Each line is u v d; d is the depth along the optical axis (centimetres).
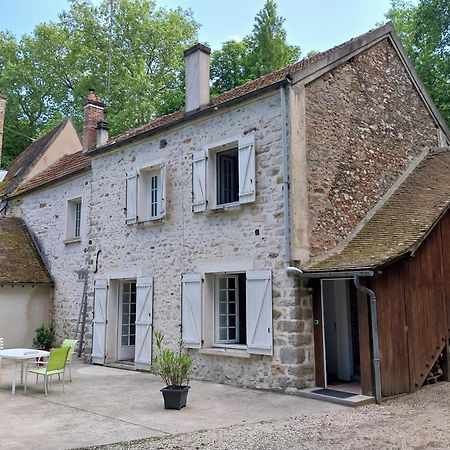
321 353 830
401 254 752
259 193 886
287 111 861
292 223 826
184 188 1045
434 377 875
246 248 896
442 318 888
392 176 1071
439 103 1725
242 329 982
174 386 717
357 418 638
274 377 823
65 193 1466
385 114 1086
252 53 2459
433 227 859
